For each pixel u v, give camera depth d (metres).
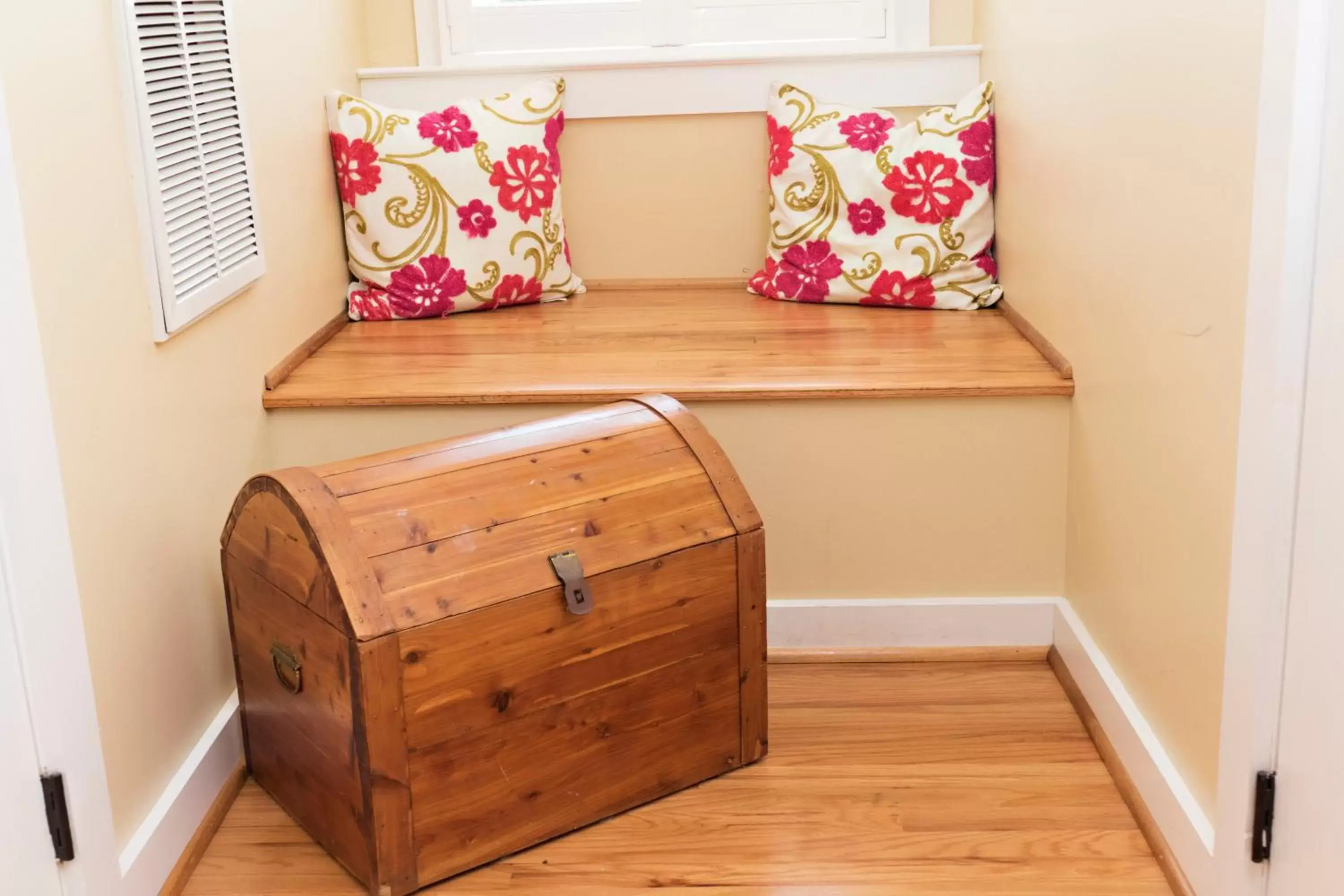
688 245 2.95
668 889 1.68
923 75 2.81
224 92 2.04
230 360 2.05
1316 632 1.32
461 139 2.70
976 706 2.13
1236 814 1.47
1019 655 2.27
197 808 1.81
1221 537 1.52
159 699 1.75
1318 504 1.31
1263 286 1.36
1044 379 2.16
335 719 1.63
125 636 1.66
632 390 2.17
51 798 1.47
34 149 1.46
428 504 1.67
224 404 2.02
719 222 2.94
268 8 2.29
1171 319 1.67
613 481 1.80
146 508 1.73
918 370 2.23
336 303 2.67
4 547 1.39
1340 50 1.23
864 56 2.80
